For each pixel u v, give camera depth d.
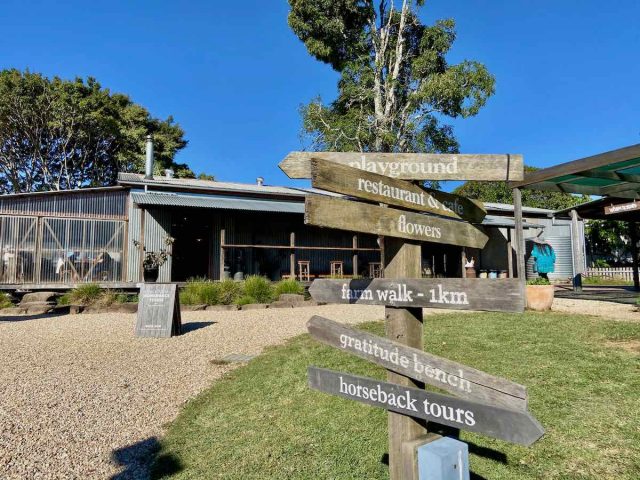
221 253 17.23
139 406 4.89
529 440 1.75
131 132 34.91
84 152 33.03
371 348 2.40
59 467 3.57
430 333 7.25
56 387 5.46
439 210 2.68
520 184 8.84
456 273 22.77
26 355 7.08
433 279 2.18
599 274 22.39
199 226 20.77
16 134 30.09
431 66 26.05
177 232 20.89
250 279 14.50
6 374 5.96
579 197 32.09
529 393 4.30
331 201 2.19
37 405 4.85
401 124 26.47
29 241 15.73
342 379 2.52
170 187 18.12
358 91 26.83
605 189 9.26
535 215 25.62
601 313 8.95
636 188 8.81
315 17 25.86
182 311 12.47
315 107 26.58
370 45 28.17
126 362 6.68
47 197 16.06
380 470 3.30
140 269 16.05
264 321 10.38
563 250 23.53
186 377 5.91
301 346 7.09
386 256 2.56
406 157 2.55
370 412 4.27
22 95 28.86
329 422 4.14
